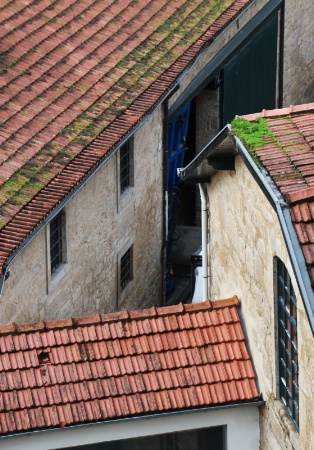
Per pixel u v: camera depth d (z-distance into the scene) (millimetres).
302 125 31219
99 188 44781
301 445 28562
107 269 46281
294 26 64000
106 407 30766
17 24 47438
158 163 50688
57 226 42156
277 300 30234
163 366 31547
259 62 59500
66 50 47656
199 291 42469
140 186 48875
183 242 54844
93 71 47250
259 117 32062
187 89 52438
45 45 47281
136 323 32156
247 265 32438
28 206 39062
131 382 31203
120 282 47969
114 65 48094
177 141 53688
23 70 45281
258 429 31953
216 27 52938
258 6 58531
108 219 45875
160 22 51938
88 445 31172
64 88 45531
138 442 31594
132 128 44844
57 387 30922
